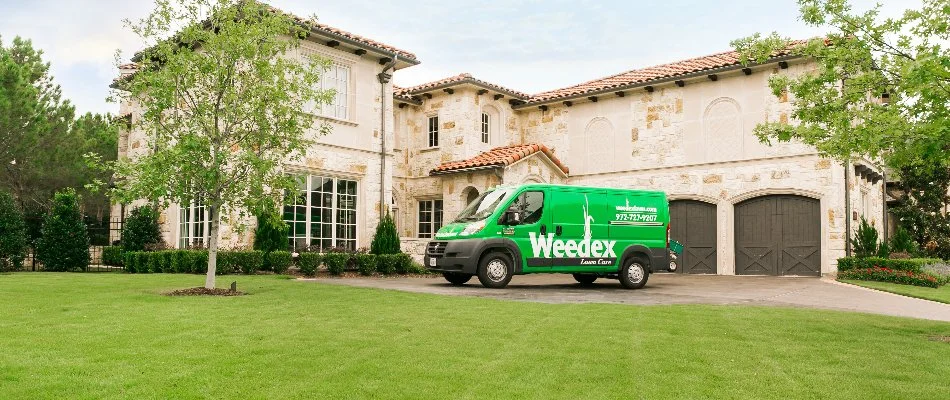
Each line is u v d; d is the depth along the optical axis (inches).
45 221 648.4
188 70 414.3
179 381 178.2
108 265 734.5
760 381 189.2
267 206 423.8
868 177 875.4
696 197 806.5
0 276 530.6
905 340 259.3
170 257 597.3
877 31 290.4
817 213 724.7
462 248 508.1
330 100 448.1
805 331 279.0
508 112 961.5
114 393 165.6
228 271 581.3
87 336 239.1
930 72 237.9
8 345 220.1
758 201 768.9
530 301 393.7
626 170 864.3
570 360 213.3
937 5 282.2
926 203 955.3
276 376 186.9
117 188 404.5
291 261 623.8
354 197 724.0
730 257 778.2
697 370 201.6
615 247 543.2
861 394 176.6
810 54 311.7
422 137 935.7
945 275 687.1
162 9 414.0
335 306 344.2
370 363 204.7
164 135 416.5
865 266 668.1
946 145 262.2
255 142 428.5
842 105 302.8
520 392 173.9
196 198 428.1
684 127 819.4
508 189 533.3
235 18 437.1
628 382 186.1
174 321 278.8
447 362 208.1
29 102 842.8
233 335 248.5
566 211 533.0
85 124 1000.9
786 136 320.5
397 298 389.1
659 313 334.0
